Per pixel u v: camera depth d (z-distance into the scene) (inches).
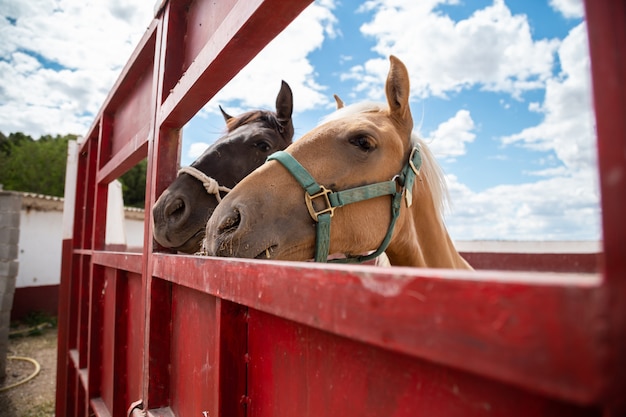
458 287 14.4
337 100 90.2
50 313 382.0
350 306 18.7
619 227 11.0
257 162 92.6
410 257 69.7
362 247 59.5
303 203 54.5
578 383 11.1
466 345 13.9
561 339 11.5
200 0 59.1
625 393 10.4
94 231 111.1
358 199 57.2
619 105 11.4
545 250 240.7
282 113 100.9
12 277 226.2
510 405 16.6
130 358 74.0
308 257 55.6
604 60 11.9
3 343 220.4
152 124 66.0
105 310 95.2
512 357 12.6
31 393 197.8
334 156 57.7
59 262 428.8
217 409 34.5
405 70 63.9
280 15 36.6
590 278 13.5
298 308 22.4
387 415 22.2
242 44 41.0
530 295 12.4
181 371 50.1
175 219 73.3
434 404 19.7
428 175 71.7
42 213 418.0
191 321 47.2
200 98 51.7
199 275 38.4
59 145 910.4
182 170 76.5
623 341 10.5
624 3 11.7
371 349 23.4
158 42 67.6
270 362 32.9
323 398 26.8
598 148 11.8
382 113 67.7
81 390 113.0
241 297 29.3
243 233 49.3
